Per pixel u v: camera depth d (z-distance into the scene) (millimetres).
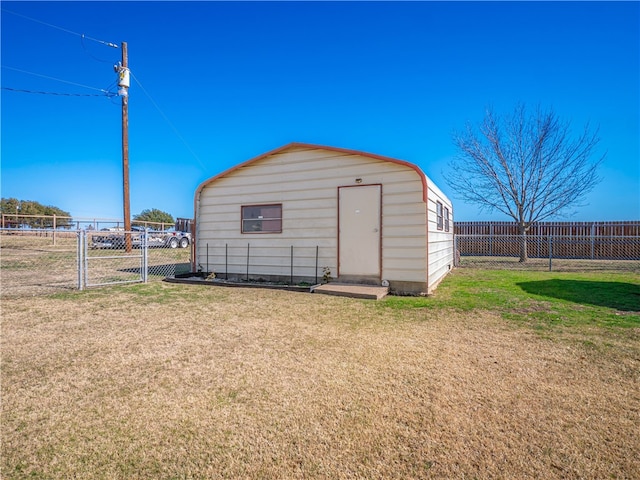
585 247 16859
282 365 3430
